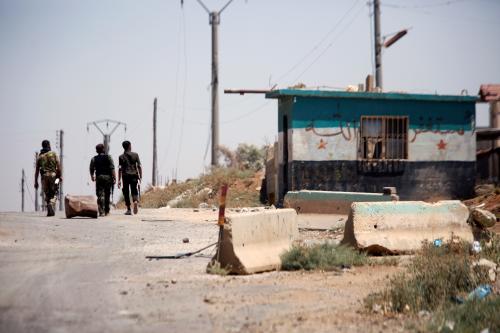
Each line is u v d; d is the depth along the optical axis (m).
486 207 63.25
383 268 31.02
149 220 51.31
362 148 77.19
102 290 23.31
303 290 25.34
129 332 18.14
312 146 75.88
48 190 51.72
